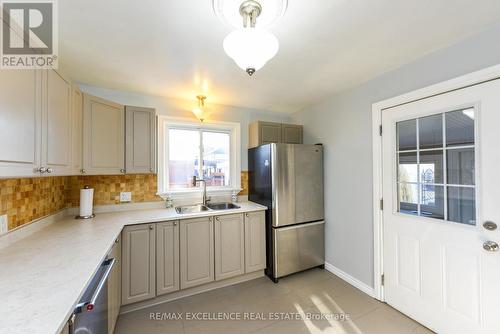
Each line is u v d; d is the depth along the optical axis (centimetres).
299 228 254
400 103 186
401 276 188
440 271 162
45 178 177
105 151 198
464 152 150
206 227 223
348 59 174
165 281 203
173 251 207
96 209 228
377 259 205
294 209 252
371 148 212
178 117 269
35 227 162
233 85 226
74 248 132
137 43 149
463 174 150
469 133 147
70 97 157
